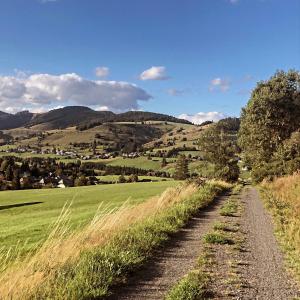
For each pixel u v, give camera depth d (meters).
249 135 55.09
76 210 33.88
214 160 56.41
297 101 51.19
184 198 23.42
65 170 177.75
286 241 12.61
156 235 12.40
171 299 7.07
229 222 16.62
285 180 38.09
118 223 12.91
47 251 8.88
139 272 8.98
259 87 54.00
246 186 50.78
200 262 9.81
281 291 7.88
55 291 7.05
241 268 9.46
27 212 40.78
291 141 46.97
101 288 7.45
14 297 6.55
